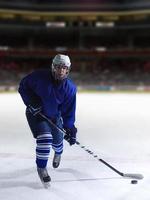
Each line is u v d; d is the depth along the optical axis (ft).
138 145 25.91
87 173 17.81
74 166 19.17
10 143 26.68
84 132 32.50
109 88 122.42
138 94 103.35
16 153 22.85
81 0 154.71
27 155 22.20
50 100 15.80
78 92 113.09
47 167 18.90
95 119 42.73
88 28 161.89
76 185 15.87
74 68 153.58
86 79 143.02
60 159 19.53
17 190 15.19
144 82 135.74
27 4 155.53
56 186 15.72
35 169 18.62
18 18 161.17
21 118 43.83
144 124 38.14
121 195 14.55
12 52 153.07
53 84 15.70
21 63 157.38
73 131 16.79
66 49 154.92
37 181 16.51
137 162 20.30
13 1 154.20
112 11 154.81
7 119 42.86
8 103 67.87
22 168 18.83
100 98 84.28
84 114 48.44
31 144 26.25
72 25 162.09
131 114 48.39
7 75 143.33
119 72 149.48
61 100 16.07
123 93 108.37
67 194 14.67
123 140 28.14
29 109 15.84
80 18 160.97
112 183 16.17
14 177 17.15
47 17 162.30
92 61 155.12
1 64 151.94
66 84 15.98
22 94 15.76
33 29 163.84
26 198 14.16
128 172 18.07
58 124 17.01
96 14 155.02
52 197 14.30
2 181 16.49
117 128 35.12
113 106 61.57
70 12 155.63
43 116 15.89
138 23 161.79
